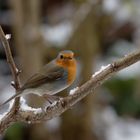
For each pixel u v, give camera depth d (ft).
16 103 18.40
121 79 52.47
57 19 55.31
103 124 50.70
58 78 22.33
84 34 44.29
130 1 53.78
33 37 42.47
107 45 57.00
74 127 45.14
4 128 18.86
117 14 55.01
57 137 46.24
